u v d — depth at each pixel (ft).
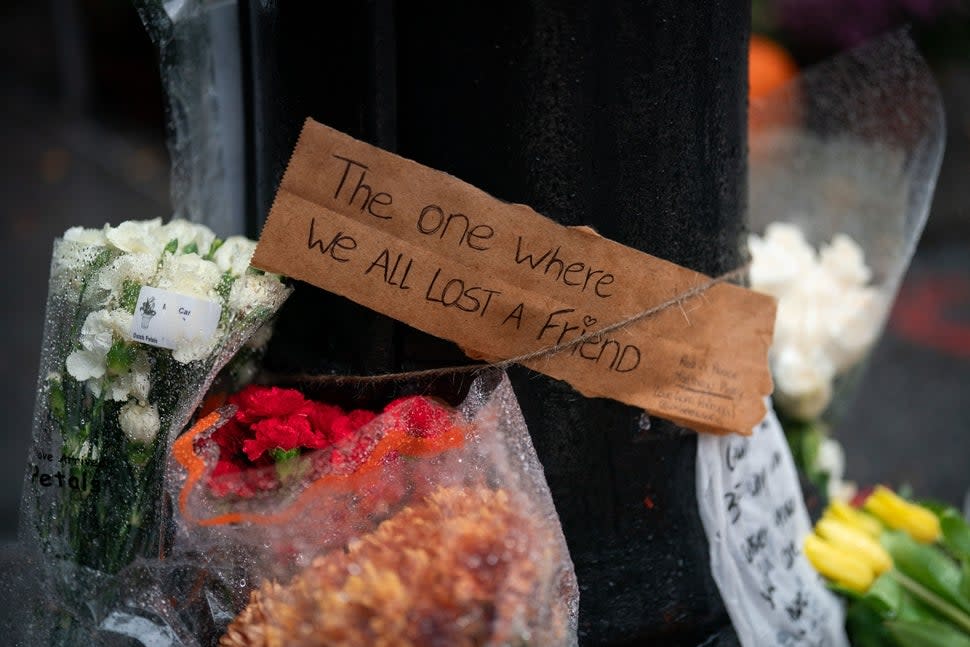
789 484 4.66
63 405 3.99
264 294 3.96
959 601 4.70
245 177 4.92
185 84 4.94
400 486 3.77
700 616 4.36
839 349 5.87
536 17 3.71
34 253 17.13
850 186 6.05
